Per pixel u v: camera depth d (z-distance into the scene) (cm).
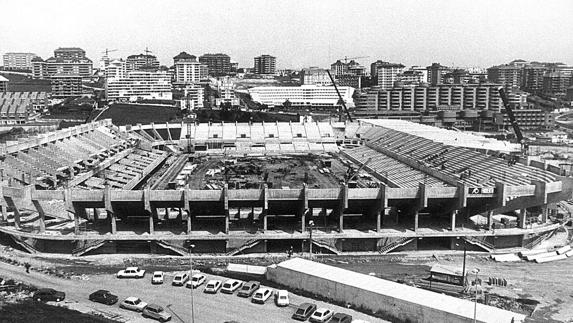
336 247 11125
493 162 14850
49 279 9256
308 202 11288
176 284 8931
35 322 7112
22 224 11844
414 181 15312
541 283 9338
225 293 8538
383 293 7706
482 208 11819
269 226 11656
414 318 7344
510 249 11338
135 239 10850
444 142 19325
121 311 7825
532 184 11712
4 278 9212
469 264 10388
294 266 8925
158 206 11125
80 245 10919
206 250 11169
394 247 11081
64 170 15625
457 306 7231
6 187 11200
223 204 11162
